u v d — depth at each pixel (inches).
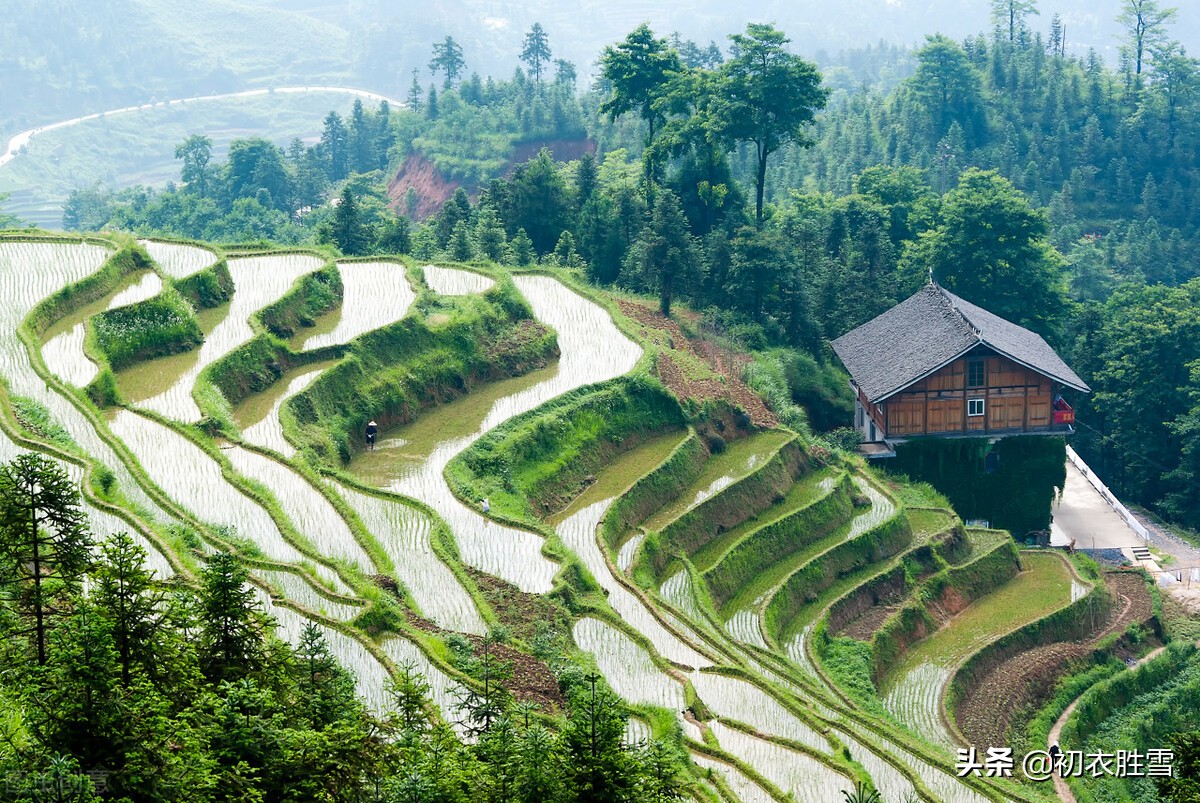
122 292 2893.7
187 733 1141.1
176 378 2635.3
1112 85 6904.5
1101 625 2878.9
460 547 2329.0
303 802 1190.3
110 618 1176.8
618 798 1215.6
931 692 2493.8
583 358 3218.5
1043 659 2667.3
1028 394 3378.4
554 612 2167.8
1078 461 3939.5
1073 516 3575.3
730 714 2039.9
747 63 4303.6
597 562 2475.4
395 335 2989.7
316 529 2212.1
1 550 1162.0
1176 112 6614.2
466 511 2448.3
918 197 4928.6
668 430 3078.2
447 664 1796.3
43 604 1199.6
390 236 3964.1
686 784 1712.6
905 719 2390.5
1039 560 3117.6
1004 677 2591.0
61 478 1197.1
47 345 2623.0
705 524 2773.1
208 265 3075.8
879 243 4136.3
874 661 2534.5
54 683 1119.6
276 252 3373.5
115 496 2065.7
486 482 2605.8
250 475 2356.1
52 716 1102.4
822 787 1855.3
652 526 2711.6
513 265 3907.5
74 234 3147.1
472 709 1557.6
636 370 3120.1
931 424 3380.9
